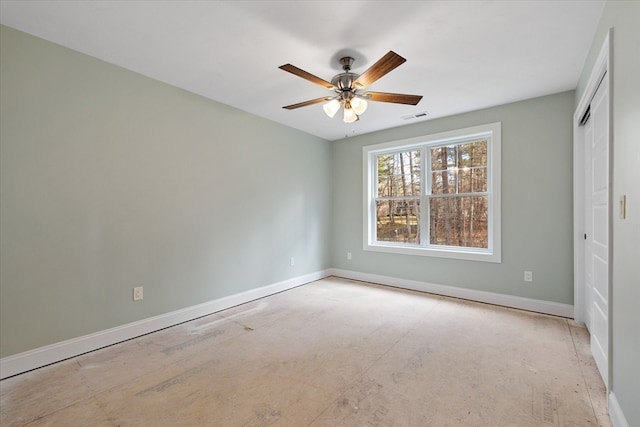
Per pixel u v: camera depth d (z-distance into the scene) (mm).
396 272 4367
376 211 4699
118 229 2557
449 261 3875
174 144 2949
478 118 3602
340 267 5023
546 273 3213
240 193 3602
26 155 2092
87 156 2379
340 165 5008
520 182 3350
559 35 2092
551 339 2555
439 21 1937
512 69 2600
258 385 1898
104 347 2453
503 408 1665
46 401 1748
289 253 4285
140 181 2697
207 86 2961
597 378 1957
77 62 2324
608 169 1643
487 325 2881
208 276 3248
